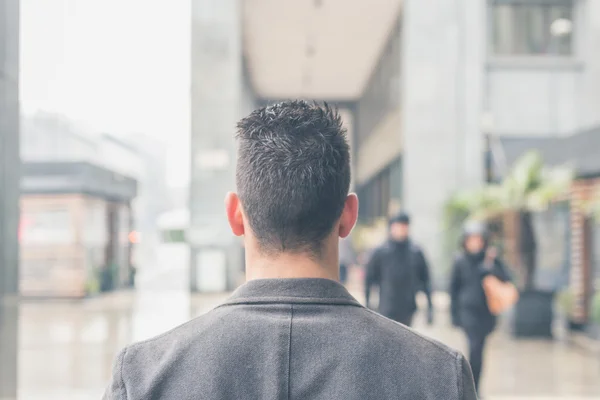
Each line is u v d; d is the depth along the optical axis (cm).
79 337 1112
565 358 870
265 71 2820
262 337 93
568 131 1634
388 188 2402
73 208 1745
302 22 2172
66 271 1725
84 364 870
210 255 1716
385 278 605
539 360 858
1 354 471
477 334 564
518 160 1211
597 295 938
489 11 1672
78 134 2491
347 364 90
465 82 1656
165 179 4416
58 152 2323
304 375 90
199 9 1764
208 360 91
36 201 1744
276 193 96
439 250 1611
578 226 1041
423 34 1669
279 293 97
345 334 93
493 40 1673
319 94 3281
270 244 98
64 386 731
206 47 1759
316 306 96
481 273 568
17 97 502
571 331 1041
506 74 1656
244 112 2834
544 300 1023
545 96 1644
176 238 2386
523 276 1048
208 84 1753
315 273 99
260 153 99
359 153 3338
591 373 777
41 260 1727
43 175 1752
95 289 1839
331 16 2109
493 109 1656
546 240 1192
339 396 88
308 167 97
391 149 2225
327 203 98
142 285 2464
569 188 1061
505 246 1134
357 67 2755
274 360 91
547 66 1644
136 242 2323
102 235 1972
